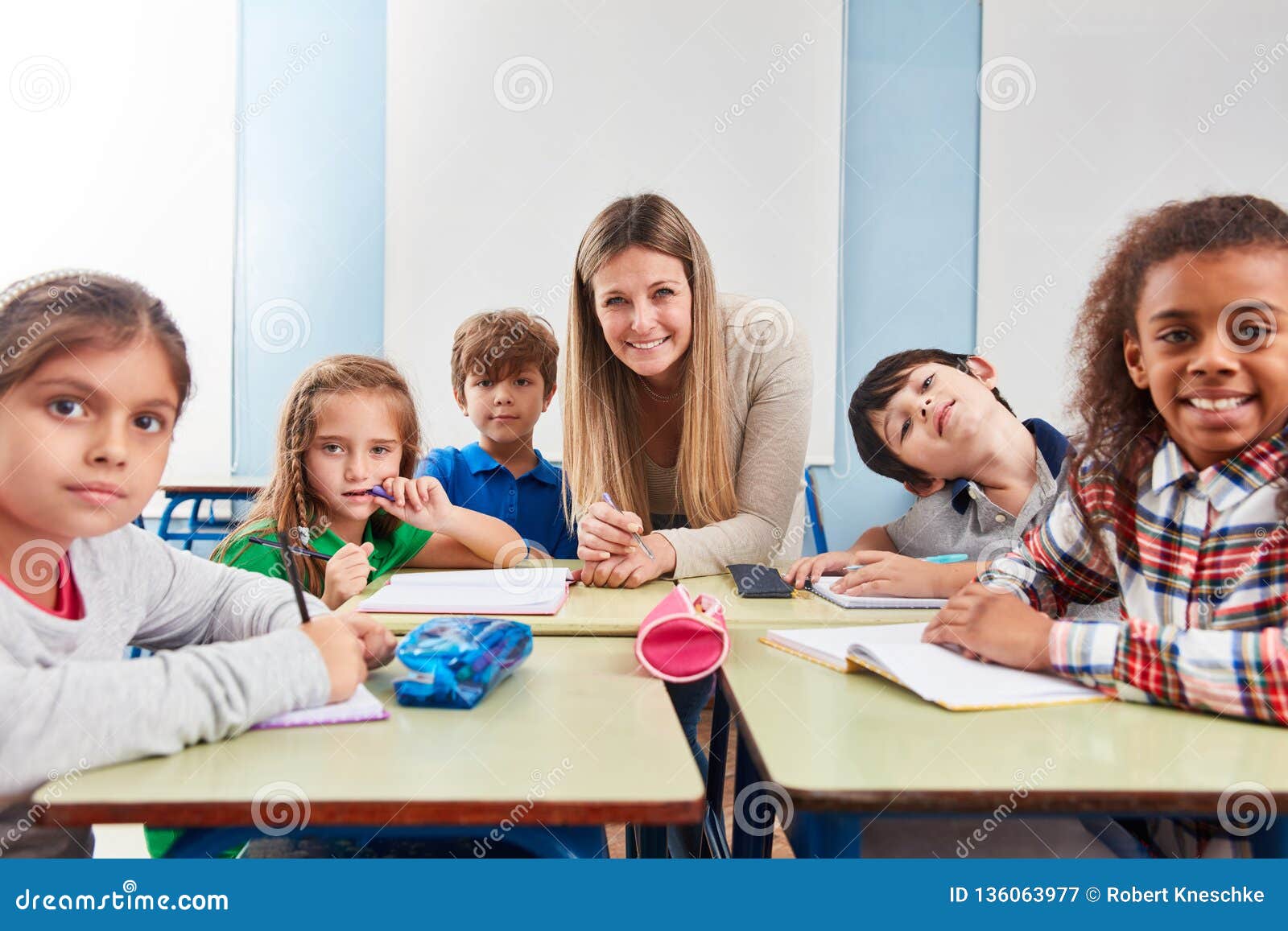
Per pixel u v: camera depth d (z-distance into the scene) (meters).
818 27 2.81
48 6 2.76
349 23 2.81
